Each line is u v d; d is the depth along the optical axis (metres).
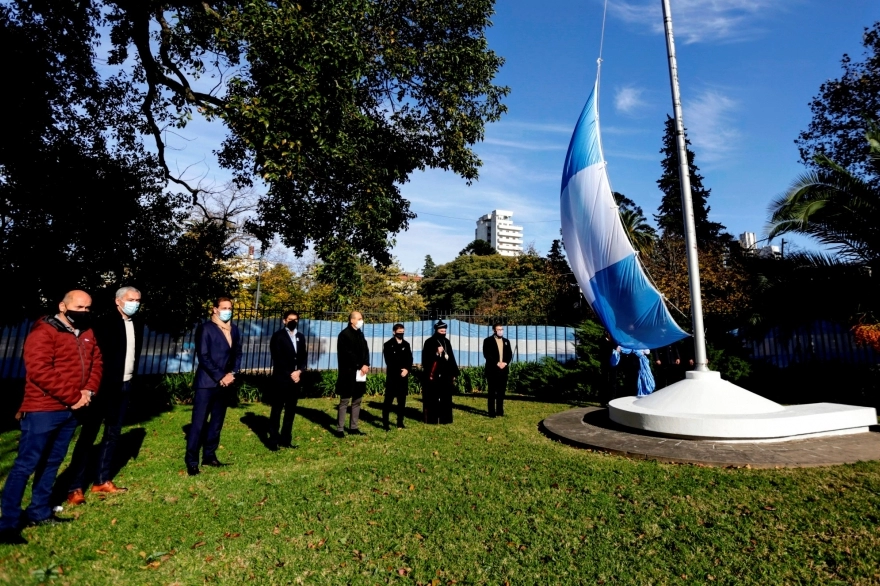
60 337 4.04
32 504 4.05
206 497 4.84
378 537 3.90
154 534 3.93
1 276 9.13
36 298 9.75
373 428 8.67
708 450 6.42
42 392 3.93
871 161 11.50
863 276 11.17
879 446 6.57
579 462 6.07
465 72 10.57
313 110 7.58
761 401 7.72
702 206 33.69
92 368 4.34
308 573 3.32
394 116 11.45
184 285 10.70
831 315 11.72
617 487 5.07
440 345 9.30
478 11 10.58
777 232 11.86
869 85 17.56
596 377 12.84
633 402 8.88
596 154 9.27
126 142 11.48
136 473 5.70
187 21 9.16
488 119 11.55
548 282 31.58
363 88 10.62
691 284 8.40
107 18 10.76
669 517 4.26
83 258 10.06
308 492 4.97
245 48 7.78
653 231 31.14
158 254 10.76
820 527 3.98
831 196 10.96
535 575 3.28
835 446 6.59
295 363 7.40
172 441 7.40
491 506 4.56
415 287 43.16
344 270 8.95
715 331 14.30
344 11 7.87
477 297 48.88
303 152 7.91
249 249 31.19
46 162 9.52
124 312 5.25
